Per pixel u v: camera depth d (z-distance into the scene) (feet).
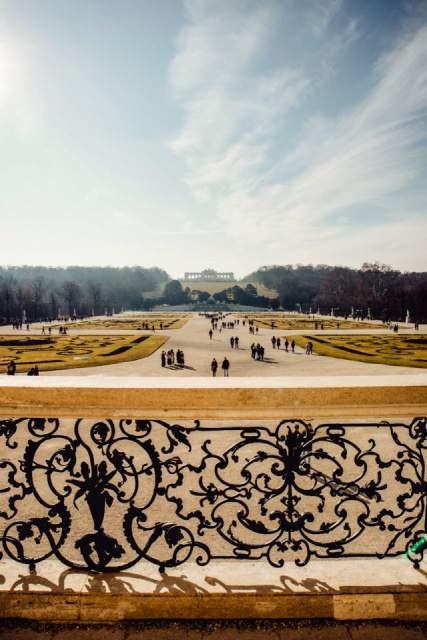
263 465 29.35
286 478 8.84
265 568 8.97
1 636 7.91
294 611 8.14
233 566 9.03
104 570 8.74
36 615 8.20
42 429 8.63
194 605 8.13
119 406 8.36
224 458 8.70
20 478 27.30
